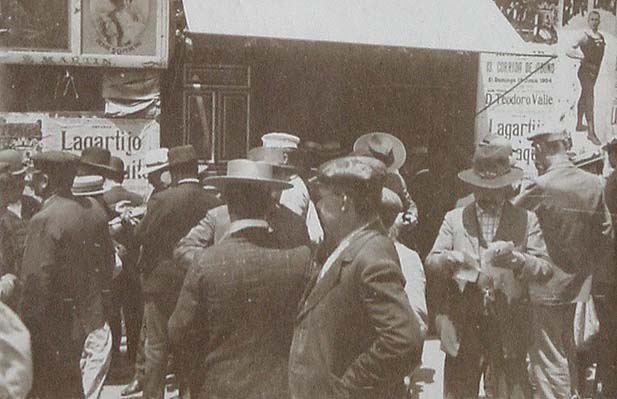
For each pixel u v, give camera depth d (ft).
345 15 15.84
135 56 16.08
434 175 18.79
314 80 17.62
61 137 15.96
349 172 8.64
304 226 9.34
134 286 14.87
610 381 15.26
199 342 8.95
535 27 19.42
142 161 16.53
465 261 11.94
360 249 8.35
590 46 19.92
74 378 11.76
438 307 12.07
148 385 12.63
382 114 18.24
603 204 14.79
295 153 12.75
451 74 18.84
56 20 15.51
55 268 11.26
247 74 17.12
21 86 15.69
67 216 11.34
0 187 13.53
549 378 14.11
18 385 8.59
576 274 14.38
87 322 11.94
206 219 11.84
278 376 8.89
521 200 14.71
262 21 15.01
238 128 17.26
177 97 16.79
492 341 12.07
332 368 8.48
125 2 15.81
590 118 20.12
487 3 17.40
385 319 7.93
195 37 16.55
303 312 8.70
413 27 16.08
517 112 19.52
